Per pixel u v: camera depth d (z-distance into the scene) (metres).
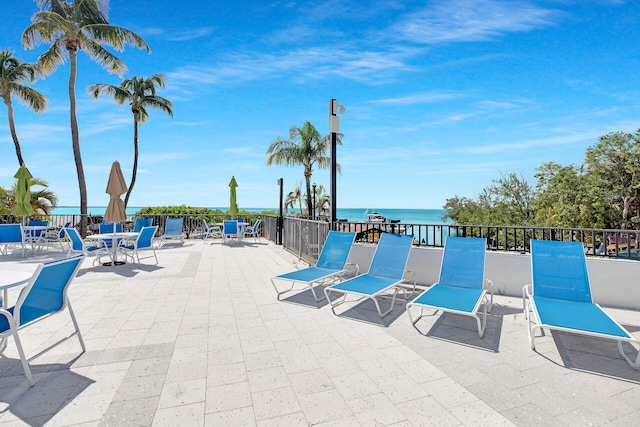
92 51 13.84
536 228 5.39
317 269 5.46
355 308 4.50
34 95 15.93
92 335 3.52
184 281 6.14
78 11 13.21
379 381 2.58
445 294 3.92
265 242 13.05
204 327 3.77
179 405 2.25
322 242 7.09
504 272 5.17
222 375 2.68
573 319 3.00
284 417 2.12
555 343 3.32
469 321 3.98
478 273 4.34
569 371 2.75
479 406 2.25
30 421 2.06
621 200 18.55
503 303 4.71
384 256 5.20
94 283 5.94
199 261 8.43
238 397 2.36
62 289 2.93
